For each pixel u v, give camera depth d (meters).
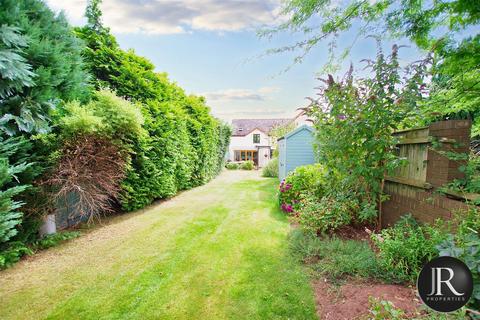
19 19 2.63
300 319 1.74
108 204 4.25
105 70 4.71
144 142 4.68
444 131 2.22
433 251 1.84
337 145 3.02
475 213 1.73
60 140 3.21
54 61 2.97
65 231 3.52
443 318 1.29
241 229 3.71
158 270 2.48
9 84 2.54
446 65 2.63
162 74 6.35
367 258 2.25
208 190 7.72
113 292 2.11
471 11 2.18
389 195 3.05
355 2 2.54
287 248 2.92
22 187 2.46
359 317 1.62
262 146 22.39
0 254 2.48
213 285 2.21
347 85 3.05
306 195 3.92
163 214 4.63
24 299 2.01
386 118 2.68
